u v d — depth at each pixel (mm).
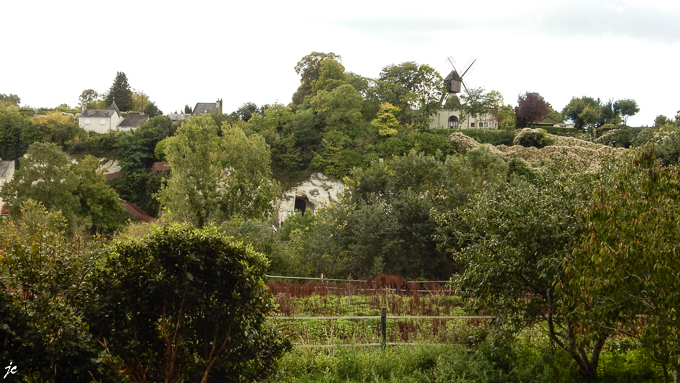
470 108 83438
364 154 69000
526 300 10516
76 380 5465
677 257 6781
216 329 6566
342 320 14102
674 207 7375
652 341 7410
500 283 9945
